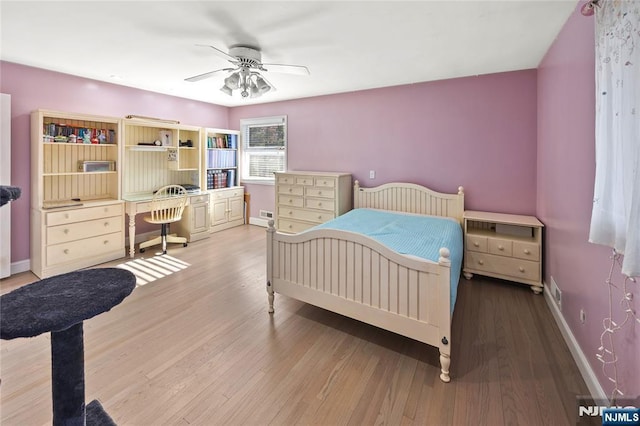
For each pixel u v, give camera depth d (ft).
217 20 7.45
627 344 4.46
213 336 7.21
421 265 5.89
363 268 6.66
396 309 6.28
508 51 9.27
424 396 5.40
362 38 8.41
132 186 14.42
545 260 9.55
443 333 5.73
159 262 12.31
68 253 11.07
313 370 6.06
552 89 8.61
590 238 4.66
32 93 10.96
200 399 5.29
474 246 10.55
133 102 14.01
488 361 6.36
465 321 7.97
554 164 8.43
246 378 5.82
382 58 9.93
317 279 7.41
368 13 7.04
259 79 9.82
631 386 4.34
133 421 4.82
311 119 15.98
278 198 15.74
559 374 5.97
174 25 7.72
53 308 3.35
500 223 10.61
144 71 11.52
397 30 7.89
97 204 11.82
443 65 10.58
